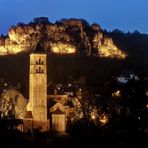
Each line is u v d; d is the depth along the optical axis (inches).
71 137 4790.8
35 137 5994.1
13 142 4771.2
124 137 4365.2
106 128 4931.1
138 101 5964.6
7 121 6269.7
